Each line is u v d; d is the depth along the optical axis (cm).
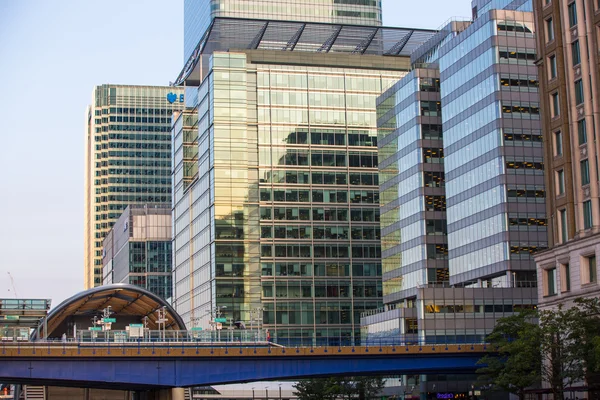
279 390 19075
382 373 11712
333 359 11281
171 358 10875
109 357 10656
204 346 11212
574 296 10450
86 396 17338
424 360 11438
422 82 18300
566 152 10831
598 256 10094
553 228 11081
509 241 15588
